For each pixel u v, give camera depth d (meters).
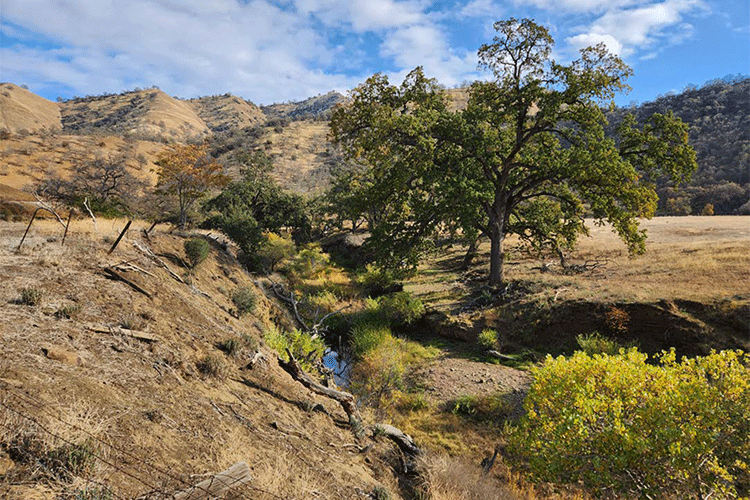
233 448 5.23
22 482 3.26
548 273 26.75
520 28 22.69
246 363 9.23
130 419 4.76
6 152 90.00
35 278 8.20
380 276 30.58
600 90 21.70
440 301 25.84
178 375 6.73
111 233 14.21
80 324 6.85
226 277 19.02
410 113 25.20
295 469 5.59
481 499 7.47
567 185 26.03
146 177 96.19
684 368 8.45
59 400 4.44
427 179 23.11
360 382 15.48
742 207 85.56
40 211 17.19
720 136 123.12
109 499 3.43
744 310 15.80
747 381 7.44
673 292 18.48
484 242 45.81
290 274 35.44
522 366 17.52
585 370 9.05
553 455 7.95
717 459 6.94
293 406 8.28
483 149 23.59
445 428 12.59
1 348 5.12
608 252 31.08
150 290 10.34
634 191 21.52
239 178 115.06
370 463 7.55
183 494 3.87
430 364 18.25
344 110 24.22
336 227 75.19
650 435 7.46
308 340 15.89
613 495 8.48
